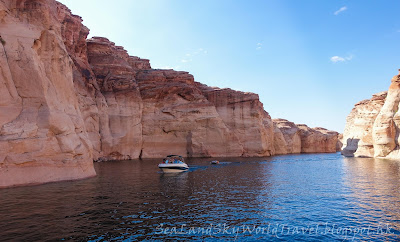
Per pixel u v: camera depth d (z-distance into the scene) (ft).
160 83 229.86
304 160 218.59
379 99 255.29
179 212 53.06
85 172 90.12
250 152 257.96
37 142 73.56
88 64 194.59
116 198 62.49
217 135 234.38
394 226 47.39
